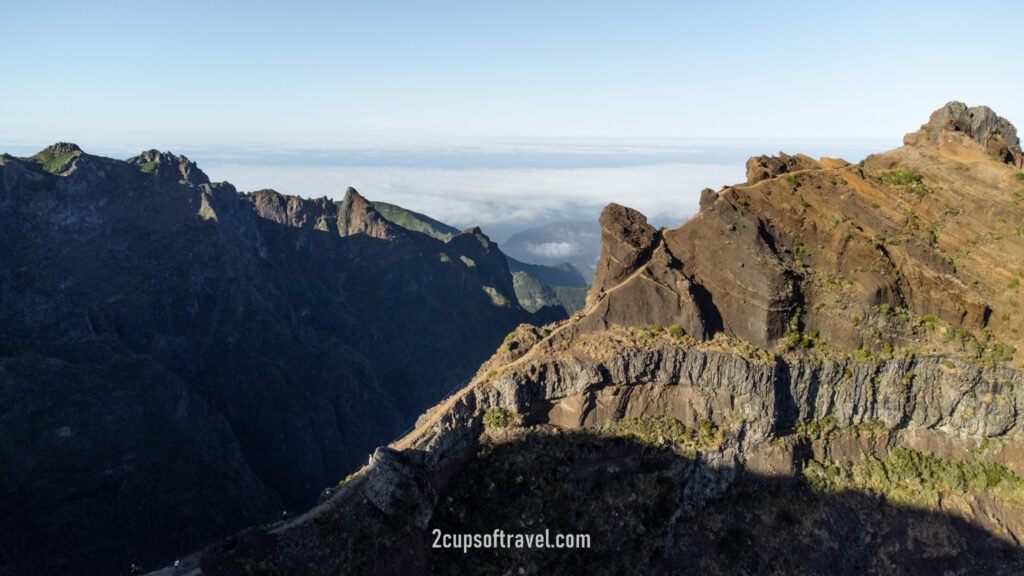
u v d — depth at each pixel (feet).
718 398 230.07
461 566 205.57
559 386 225.15
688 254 249.55
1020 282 253.44
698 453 226.17
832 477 236.22
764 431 228.84
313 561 188.85
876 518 231.50
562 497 217.36
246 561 182.60
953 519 233.76
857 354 237.66
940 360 240.94
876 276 246.27
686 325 235.20
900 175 288.10
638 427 228.43
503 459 217.77
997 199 274.98
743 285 239.30
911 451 245.65
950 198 278.87
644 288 238.07
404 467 202.08
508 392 220.64
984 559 228.63
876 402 241.96
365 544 195.93
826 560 222.89
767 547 222.69
